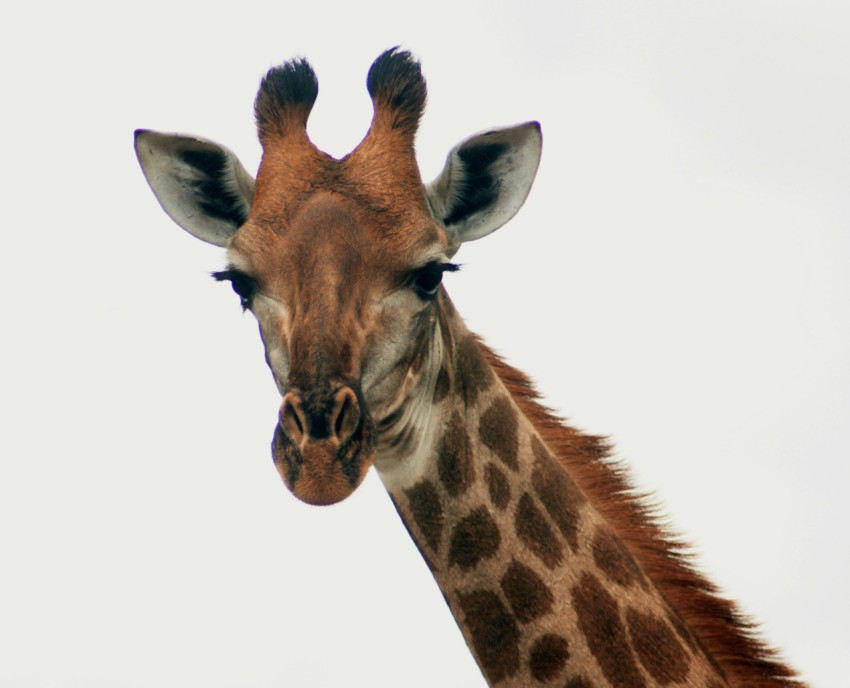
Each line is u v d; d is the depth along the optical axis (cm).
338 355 1395
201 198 1627
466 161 1575
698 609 1521
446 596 1507
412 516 1516
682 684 1447
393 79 1569
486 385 1551
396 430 1488
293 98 1580
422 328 1491
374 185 1503
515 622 1465
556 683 1446
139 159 1619
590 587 1465
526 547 1478
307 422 1361
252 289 1495
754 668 1504
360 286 1444
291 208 1488
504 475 1505
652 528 1548
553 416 1602
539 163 1566
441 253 1502
